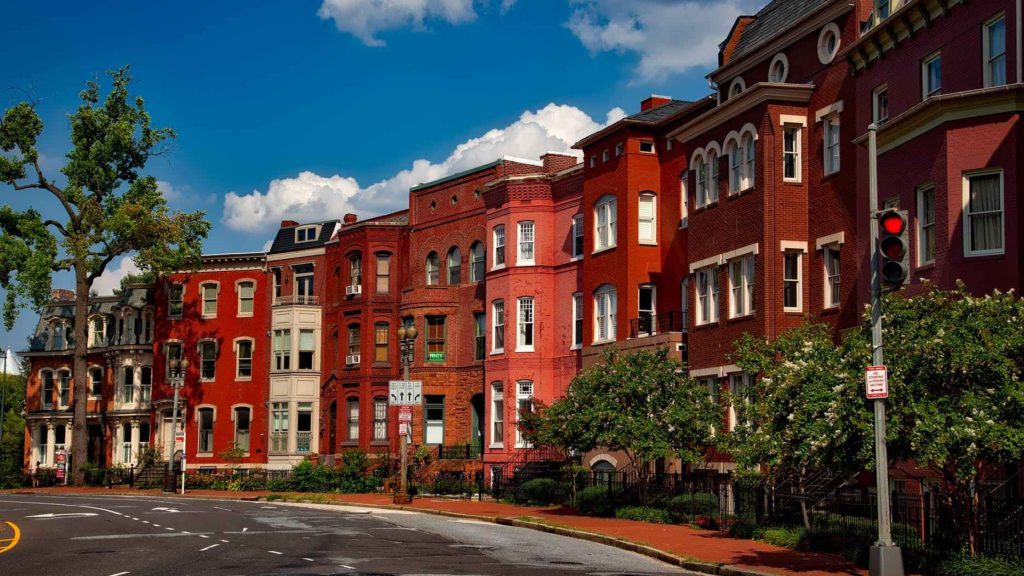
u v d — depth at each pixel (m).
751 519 28.45
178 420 69.75
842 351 22.27
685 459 33.34
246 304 69.50
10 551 24.28
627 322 44.00
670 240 43.69
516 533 30.73
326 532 29.48
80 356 67.00
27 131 65.19
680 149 43.31
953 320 19.66
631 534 28.33
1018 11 25.09
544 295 50.97
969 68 26.83
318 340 65.44
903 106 29.61
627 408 34.78
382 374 59.78
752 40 39.66
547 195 51.56
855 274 32.38
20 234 65.31
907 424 19.52
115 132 65.31
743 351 28.86
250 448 67.88
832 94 33.94
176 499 50.84
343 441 60.78
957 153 25.03
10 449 85.75
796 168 35.09
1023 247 23.95
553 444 36.53
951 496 20.14
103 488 63.62
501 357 51.66
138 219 64.88
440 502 43.81
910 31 29.27
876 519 24.36
